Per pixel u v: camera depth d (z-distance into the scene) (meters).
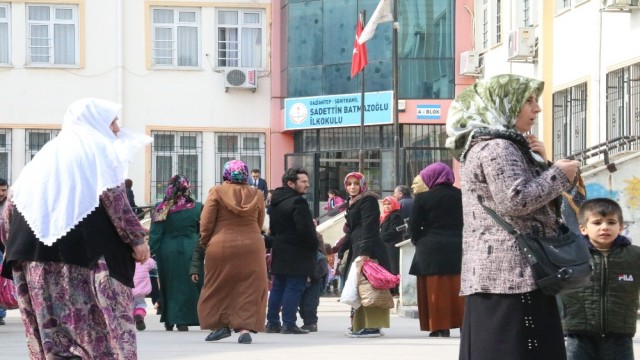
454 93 46.66
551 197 8.52
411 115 46.50
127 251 10.78
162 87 49.66
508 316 8.63
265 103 49.97
